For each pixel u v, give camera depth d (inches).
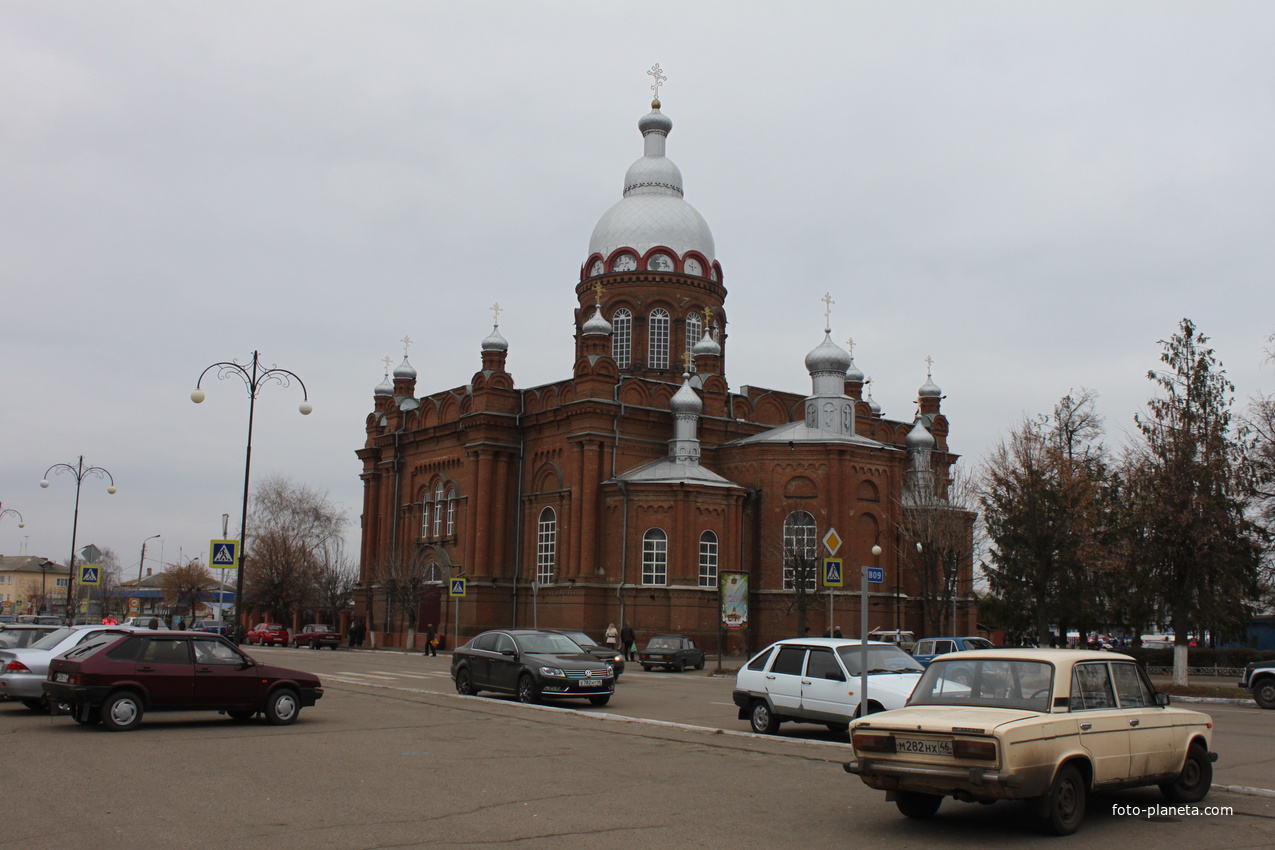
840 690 837.2
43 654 968.3
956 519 2193.7
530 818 499.8
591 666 1140.5
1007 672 527.5
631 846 447.5
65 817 489.7
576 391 2442.2
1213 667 2327.8
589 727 896.9
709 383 2583.7
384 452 2965.1
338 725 877.2
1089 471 2066.9
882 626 2320.4
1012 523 1718.8
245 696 866.1
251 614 3703.3
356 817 495.5
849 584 2287.2
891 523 2375.7
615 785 597.0
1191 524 1530.5
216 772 621.0
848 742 820.0
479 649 1210.6
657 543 2295.8
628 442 2439.7
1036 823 493.0
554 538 2439.7
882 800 569.0
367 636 2906.0
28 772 616.7
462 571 2556.6
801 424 2480.3
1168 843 475.2
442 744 764.0
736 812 528.1
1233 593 1585.9
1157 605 1680.6
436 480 2746.1
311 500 4192.9
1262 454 1750.7
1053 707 504.4
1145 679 569.6
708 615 2279.8
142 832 459.2
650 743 789.9
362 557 2992.1
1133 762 532.4
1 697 1048.8
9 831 459.8
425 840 450.3
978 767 470.6
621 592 2274.9
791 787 603.8
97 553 2753.4
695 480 2299.5
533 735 830.5
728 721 982.4
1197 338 1605.6
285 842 443.5
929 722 491.5
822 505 2331.4
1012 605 2138.3
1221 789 613.3
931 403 3083.2
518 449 2566.4
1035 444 1955.0
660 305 2787.9
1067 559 1744.6
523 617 2475.4
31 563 6417.3
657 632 2257.6
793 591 2293.3
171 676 841.5
